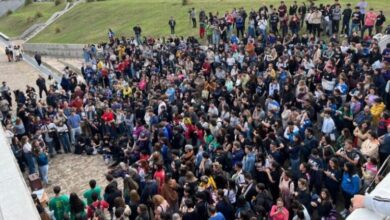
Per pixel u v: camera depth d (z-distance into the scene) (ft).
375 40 71.15
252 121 57.47
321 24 94.32
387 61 62.18
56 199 47.19
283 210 38.68
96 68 107.24
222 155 50.21
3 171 52.31
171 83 78.74
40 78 103.24
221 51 89.40
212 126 57.11
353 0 119.44
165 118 66.39
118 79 97.81
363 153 45.11
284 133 52.70
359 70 62.80
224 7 140.67
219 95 69.87
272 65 71.36
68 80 97.30
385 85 57.82
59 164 71.05
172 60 95.91
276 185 45.50
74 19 185.98
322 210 39.11
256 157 47.11
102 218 44.91
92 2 198.18
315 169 43.96
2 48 180.96
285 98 61.72
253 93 68.54
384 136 44.21
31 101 81.05
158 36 132.87
